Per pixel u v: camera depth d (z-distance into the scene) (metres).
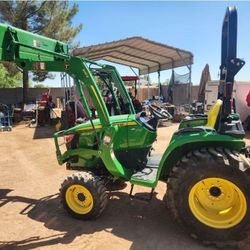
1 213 4.21
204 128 3.40
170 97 17.45
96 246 3.34
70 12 17.44
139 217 3.99
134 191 4.82
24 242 3.47
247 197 3.12
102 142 3.96
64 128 10.57
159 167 3.54
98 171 4.34
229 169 3.14
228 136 3.27
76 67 3.90
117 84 4.80
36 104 14.73
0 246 3.39
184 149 3.49
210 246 3.30
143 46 14.07
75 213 3.96
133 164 4.21
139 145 4.17
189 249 3.25
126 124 4.16
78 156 4.39
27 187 5.24
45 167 6.47
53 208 4.34
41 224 3.87
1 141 9.62
